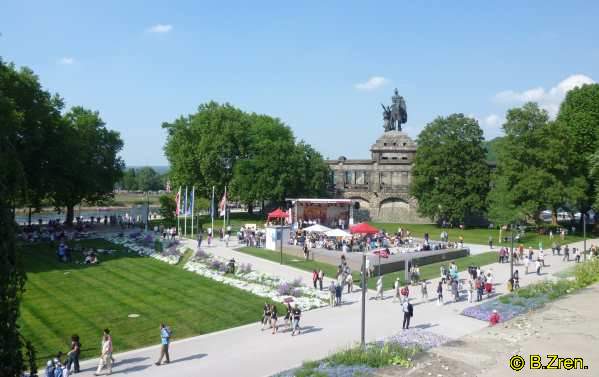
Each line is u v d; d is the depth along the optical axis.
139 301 40.22
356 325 34.12
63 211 146.88
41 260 56.62
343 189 118.81
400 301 41.38
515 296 36.59
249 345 30.03
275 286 45.38
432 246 71.12
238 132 107.06
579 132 94.69
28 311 36.94
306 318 36.16
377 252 60.47
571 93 102.38
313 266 56.72
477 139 102.94
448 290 46.09
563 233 85.12
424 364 14.94
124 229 89.69
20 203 15.07
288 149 104.94
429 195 103.12
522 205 87.44
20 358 13.13
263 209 115.75
